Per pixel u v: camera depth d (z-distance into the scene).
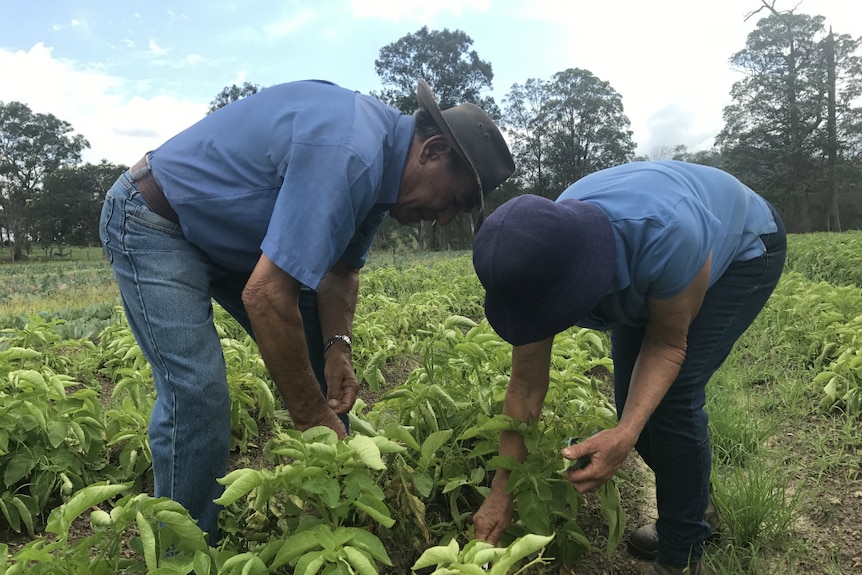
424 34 57.03
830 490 2.87
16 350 2.98
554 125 67.25
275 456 2.21
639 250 1.68
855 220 56.62
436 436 2.07
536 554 2.18
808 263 11.49
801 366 4.59
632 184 1.80
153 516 1.51
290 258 1.66
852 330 4.32
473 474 2.24
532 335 1.70
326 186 1.69
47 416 2.61
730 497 2.51
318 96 1.85
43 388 2.62
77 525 2.60
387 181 1.94
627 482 3.01
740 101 57.84
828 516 2.64
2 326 6.55
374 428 2.49
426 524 2.24
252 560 1.47
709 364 2.02
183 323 1.88
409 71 57.56
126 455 2.81
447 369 2.72
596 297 1.61
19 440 2.59
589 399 2.52
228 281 2.23
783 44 56.31
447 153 1.93
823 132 52.84
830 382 3.74
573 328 4.49
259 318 1.71
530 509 1.93
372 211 2.06
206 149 1.86
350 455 1.63
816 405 3.93
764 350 5.27
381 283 8.80
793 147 53.56
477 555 1.32
